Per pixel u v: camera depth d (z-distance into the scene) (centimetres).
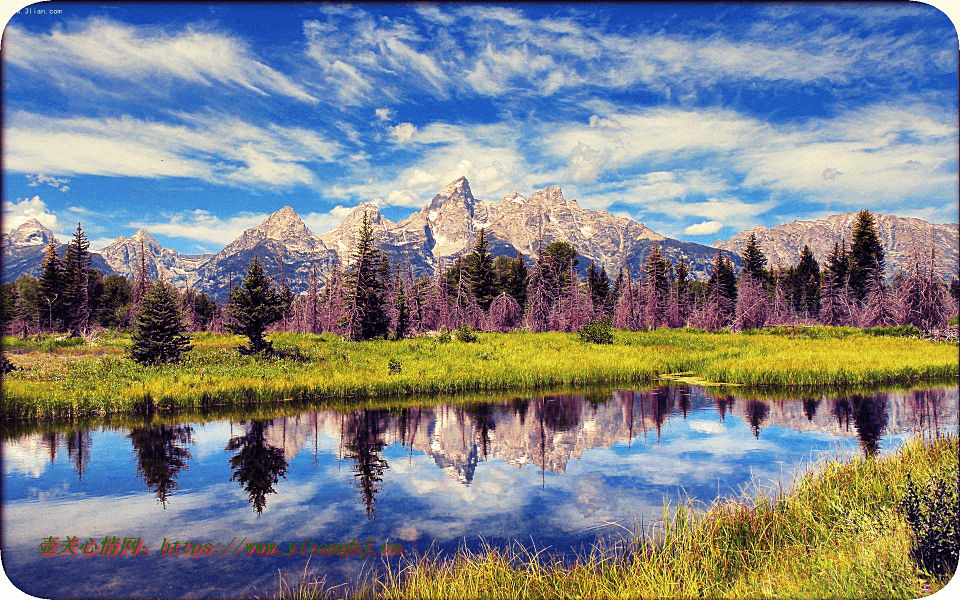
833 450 1371
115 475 1224
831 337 4553
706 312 6600
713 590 611
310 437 1567
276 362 2814
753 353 3253
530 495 1088
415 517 977
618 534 880
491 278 7050
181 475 1230
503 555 796
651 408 1956
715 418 1786
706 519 814
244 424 1733
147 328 2714
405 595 667
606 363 2777
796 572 619
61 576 752
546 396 2219
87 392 1966
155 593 709
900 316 5147
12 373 2378
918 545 593
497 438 1550
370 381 2280
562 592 643
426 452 1410
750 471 1216
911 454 1052
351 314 4372
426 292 6656
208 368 2523
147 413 1903
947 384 2425
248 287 3112
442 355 3155
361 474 1235
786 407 1955
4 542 877
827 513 810
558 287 6794
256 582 738
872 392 2252
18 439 1552
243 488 1140
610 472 1232
